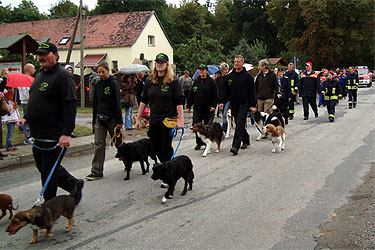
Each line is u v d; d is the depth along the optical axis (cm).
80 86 2067
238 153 846
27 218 364
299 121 1379
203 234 409
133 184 618
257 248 374
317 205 490
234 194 547
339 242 382
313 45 4084
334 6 3825
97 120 651
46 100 428
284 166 706
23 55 1500
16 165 766
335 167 683
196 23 5431
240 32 6366
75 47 3456
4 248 385
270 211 473
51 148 434
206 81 876
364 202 493
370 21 3922
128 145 632
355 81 1803
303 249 370
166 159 592
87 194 562
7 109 779
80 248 383
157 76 582
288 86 1253
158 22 3594
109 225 441
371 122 1270
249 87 816
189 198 536
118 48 3297
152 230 424
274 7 4444
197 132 820
